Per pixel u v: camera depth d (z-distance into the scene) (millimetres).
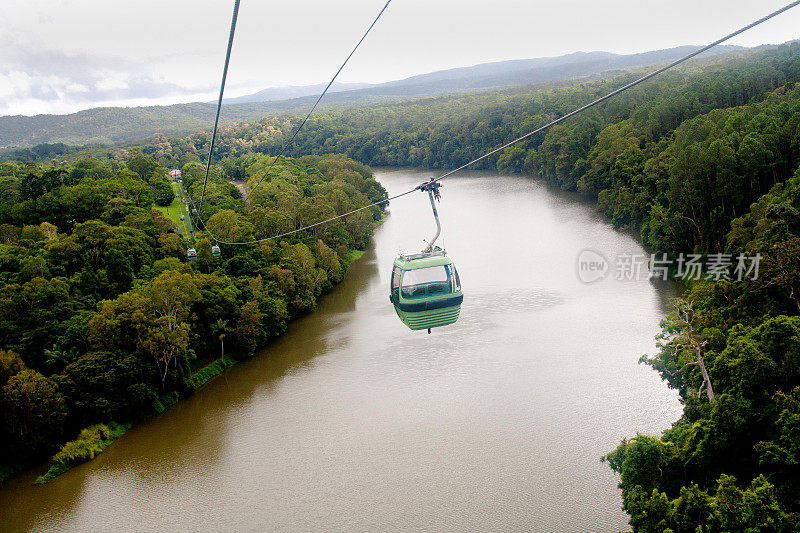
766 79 135750
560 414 49125
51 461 53062
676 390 50938
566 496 39750
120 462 51500
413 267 25500
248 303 71250
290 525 40625
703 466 29391
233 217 94500
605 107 175625
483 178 178125
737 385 30781
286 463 47844
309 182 137625
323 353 68312
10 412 51875
